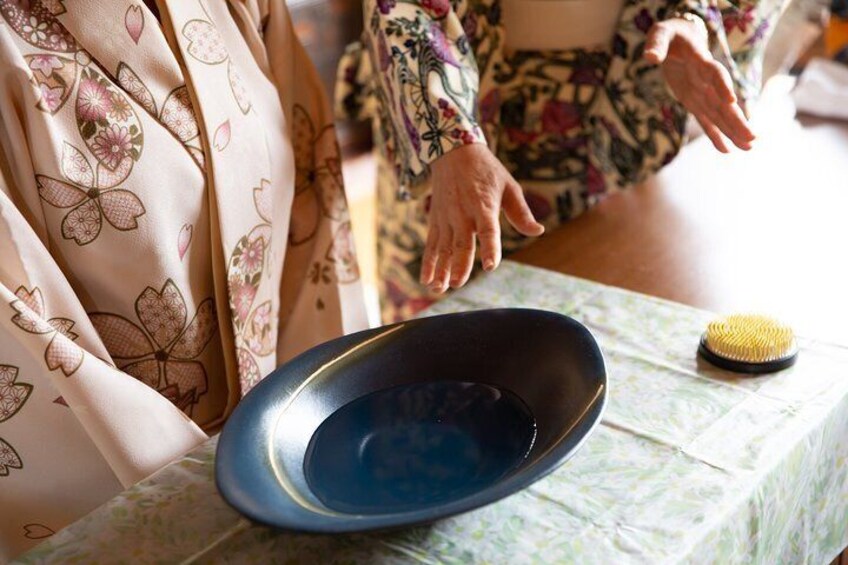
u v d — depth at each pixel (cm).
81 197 92
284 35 118
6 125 89
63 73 90
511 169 158
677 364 96
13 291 89
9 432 92
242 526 80
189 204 100
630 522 76
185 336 104
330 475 80
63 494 96
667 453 83
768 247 120
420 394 88
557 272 118
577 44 143
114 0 92
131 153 94
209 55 101
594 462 83
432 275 101
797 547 89
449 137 110
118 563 78
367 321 132
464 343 90
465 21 134
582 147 155
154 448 92
